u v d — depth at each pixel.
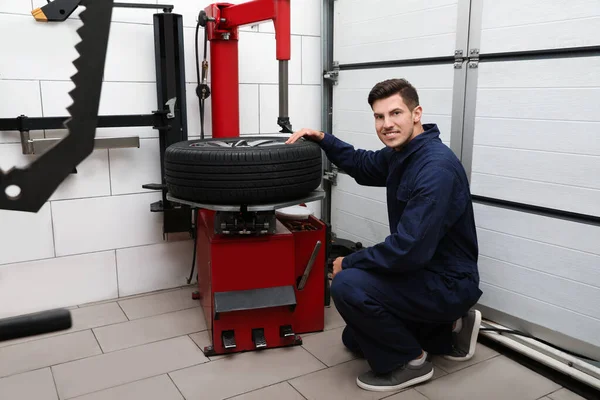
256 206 2.09
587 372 2.01
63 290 2.80
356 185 3.26
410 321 2.23
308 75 3.34
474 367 2.21
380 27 2.91
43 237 2.70
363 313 1.95
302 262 2.46
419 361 2.04
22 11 2.47
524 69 2.19
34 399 1.98
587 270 2.07
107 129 2.75
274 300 2.28
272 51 3.16
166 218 2.82
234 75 2.70
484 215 2.44
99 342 2.43
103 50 0.45
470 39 2.39
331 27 3.30
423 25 2.63
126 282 2.96
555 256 2.17
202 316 2.70
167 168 2.20
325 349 2.37
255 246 2.25
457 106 2.50
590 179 2.02
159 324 2.61
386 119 1.96
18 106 2.54
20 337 0.54
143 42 2.76
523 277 2.31
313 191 2.34
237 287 2.27
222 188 2.05
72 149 0.45
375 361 2.04
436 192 1.84
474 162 2.46
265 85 3.18
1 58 2.47
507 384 2.08
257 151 2.05
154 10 2.78
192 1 2.86
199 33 2.91
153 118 2.71
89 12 0.44
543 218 2.19
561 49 2.04
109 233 2.86
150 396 2.00
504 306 2.41
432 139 2.01
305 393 2.02
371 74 3.03
